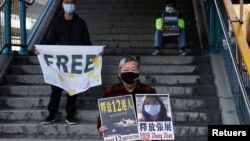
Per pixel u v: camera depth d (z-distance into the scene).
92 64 5.14
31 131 4.97
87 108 5.42
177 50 7.24
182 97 5.49
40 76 6.02
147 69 6.18
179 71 6.12
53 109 5.00
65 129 4.94
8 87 5.82
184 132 4.84
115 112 2.84
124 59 3.02
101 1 9.61
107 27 8.48
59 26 5.16
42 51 5.06
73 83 5.05
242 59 4.40
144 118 2.82
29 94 5.79
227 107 5.00
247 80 4.40
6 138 4.77
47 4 8.69
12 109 5.39
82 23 5.25
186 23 8.38
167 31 6.91
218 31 6.21
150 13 8.93
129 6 9.27
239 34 4.64
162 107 2.84
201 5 8.69
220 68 5.82
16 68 6.31
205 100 5.32
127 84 3.01
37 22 7.90
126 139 2.80
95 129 4.92
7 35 6.53
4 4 6.11
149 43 7.73
